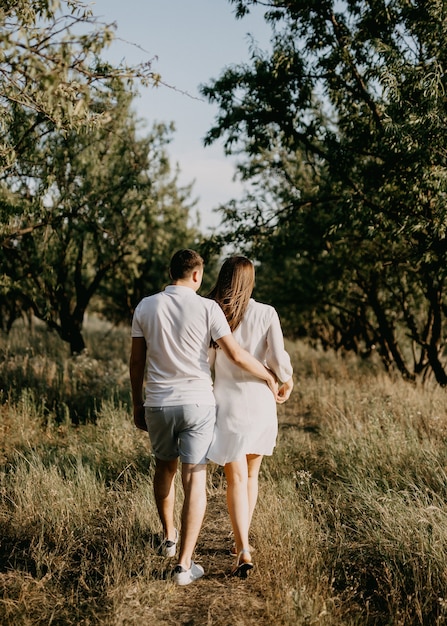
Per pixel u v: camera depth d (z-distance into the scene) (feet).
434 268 25.71
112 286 49.98
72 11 11.63
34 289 33.19
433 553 11.71
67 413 24.49
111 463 18.80
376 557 12.51
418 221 23.77
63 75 9.32
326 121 32.40
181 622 10.08
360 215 25.46
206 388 11.11
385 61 22.79
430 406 25.95
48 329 50.11
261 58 28.02
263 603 10.73
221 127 29.25
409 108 22.02
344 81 26.89
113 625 9.81
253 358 11.19
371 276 38.58
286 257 41.83
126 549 12.34
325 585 11.15
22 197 28.71
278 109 28.09
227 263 11.76
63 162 31.24
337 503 15.07
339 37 26.48
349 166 27.48
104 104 16.96
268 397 11.52
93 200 33.83
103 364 37.76
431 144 21.74
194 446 10.96
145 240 42.91
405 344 50.52
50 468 16.84
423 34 23.25
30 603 10.65
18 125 24.13
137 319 11.22
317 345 61.87
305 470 18.49
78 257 38.17
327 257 38.32
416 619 10.43
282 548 12.26
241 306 11.59
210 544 13.30
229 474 11.31
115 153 35.63
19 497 15.03
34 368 31.19
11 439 21.53
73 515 14.33
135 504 14.29
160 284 48.11
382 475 16.96
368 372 41.34
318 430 24.98
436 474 16.03
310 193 34.63
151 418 11.05
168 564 11.93
